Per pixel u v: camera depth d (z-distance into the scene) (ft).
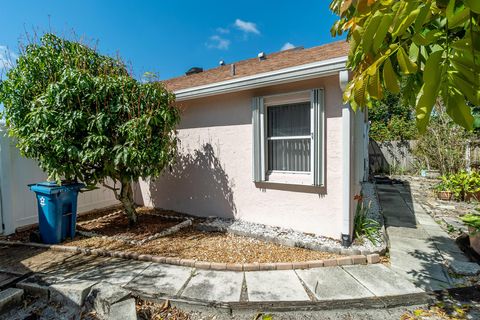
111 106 14.55
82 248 13.17
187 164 19.66
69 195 14.49
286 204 15.34
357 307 8.57
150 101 15.44
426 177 36.17
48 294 9.29
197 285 9.78
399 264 11.34
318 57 18.13
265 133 15.81
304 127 14.75
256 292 9.30
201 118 18.67
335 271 10.79
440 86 3.59
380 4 4.27
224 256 12.16
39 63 14.25
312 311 8.47
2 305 8.54
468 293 9.16
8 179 15.64
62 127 13.48
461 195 24.09
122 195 16.66
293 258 11.89
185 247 13.34
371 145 43.42
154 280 10.14
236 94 16.89
